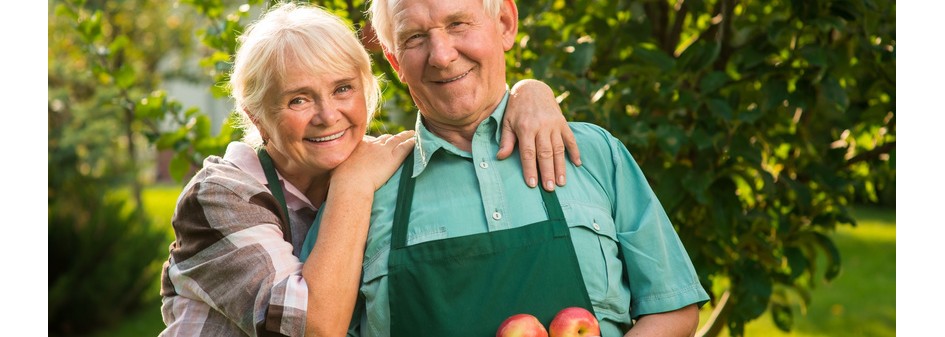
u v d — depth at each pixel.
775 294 3.21
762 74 2.84
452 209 1.93
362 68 1.96
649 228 1.96
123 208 7.74
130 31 9.00
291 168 2.04
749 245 2.93
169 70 9.93
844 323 6.71
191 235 1.94
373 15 2.03
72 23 3.32
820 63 2.64
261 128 1.99
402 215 1.95
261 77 1.89
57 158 7.45
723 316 3.02
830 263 3.02
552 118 1.98
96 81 7.84
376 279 1.93
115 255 7.18
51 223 6.94
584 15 3.05
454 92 1.91
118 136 8.04
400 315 1.89
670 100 2.82
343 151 1.96
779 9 3.03
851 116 3.03
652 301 1.94
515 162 1.97
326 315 1.84
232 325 1.94
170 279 2.00
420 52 1.91
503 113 2.02
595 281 1.91
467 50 1.90
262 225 1.93
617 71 2.83
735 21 3.13
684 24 3.48
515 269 1.88
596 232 1.93
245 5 2.87
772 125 3.00
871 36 2.89
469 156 1.98
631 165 2.03
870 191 3.27
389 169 2.00
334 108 1.92
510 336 1.76
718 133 2.75
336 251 1.87
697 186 2.69
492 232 1.90
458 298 1.87
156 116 3.03
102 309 6.94
